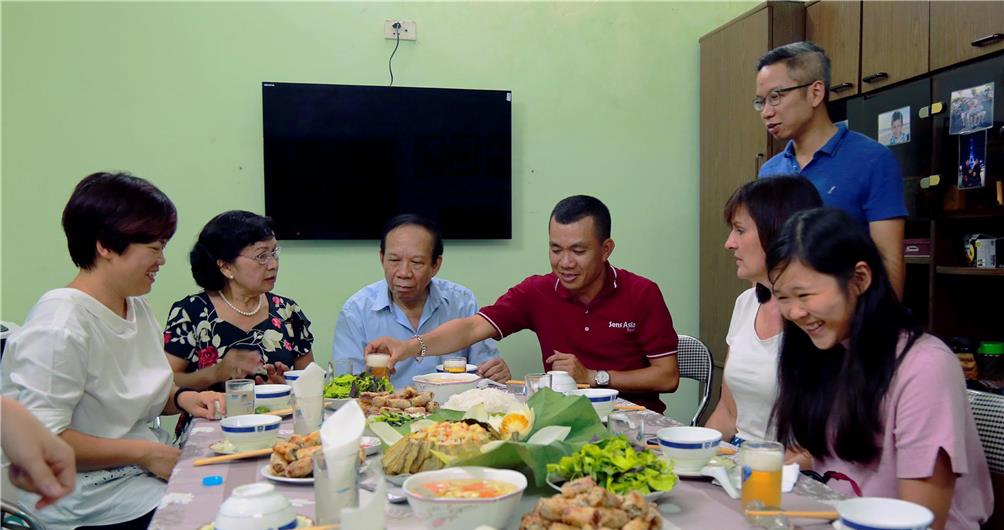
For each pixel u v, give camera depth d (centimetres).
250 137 346
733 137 365
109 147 332
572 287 251
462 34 365
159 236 178
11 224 325
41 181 327
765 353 184
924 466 127
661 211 393
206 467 143
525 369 378
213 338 251
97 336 174
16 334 166
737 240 182
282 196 343
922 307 314
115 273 177
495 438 136
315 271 353
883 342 137
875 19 314
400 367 261
